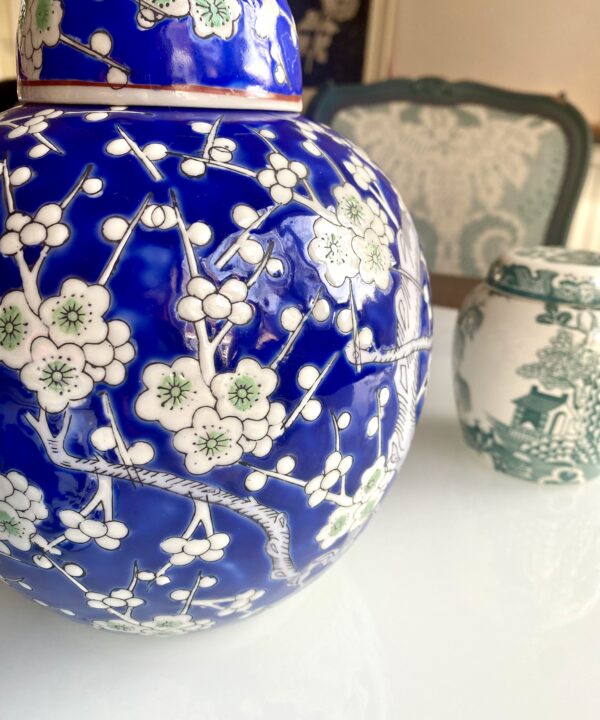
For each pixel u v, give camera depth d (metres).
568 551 0.48
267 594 0.34
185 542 0.29
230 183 0.26
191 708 0.34
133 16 0.28
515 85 1.56
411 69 1.60
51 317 0.25
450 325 0.83
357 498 0.32
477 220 1.21
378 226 0.30
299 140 0.30
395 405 0.32
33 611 0.40
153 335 0.25
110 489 0.27
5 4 0.86
